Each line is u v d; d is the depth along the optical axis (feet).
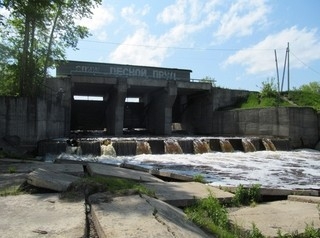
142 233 15.72
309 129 110.52
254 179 54.85
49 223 18.76
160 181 36.37
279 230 20.77
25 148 78.23
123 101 126.52
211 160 80.69
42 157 76.95
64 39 104.68
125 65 142.72
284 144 106.83
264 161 79.61
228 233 20.62
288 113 109.09
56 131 100.22
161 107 138.92
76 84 127.24
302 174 61.36
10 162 53.16
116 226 16.69
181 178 44.70
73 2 99.30
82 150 84.38
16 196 25.88
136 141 90.58
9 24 96.99
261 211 27.02
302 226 22.59
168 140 94.84
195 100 152.25
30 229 17.66
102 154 85.40
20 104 77.82
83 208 21.94
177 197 27.61
